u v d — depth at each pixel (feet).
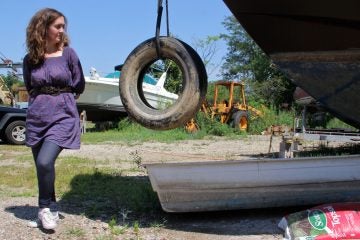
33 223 14.21
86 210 16.43
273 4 14.33
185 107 14.79
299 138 35.50
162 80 70.33
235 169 15.10
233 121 68.33
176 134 59.21
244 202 15.40
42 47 13.56
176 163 14.80
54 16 13.58
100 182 21.68
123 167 27.02
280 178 15.42
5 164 29.30
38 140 13.66
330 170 15.88
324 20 14.42
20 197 18.56
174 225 14.80
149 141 52.11
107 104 70.74
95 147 42.98
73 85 14.06
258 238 13.53
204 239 13.48
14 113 45.80
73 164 28.25
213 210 15.25
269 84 109.40
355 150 37.45
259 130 70.38
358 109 15.88
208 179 14.96
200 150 40.91
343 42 14.64
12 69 72.74
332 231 12.91
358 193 16.28
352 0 13.71
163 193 14.85
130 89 15.53
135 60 15.48
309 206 16.25
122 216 15.69
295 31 14.79
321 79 15.38
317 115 47.52
